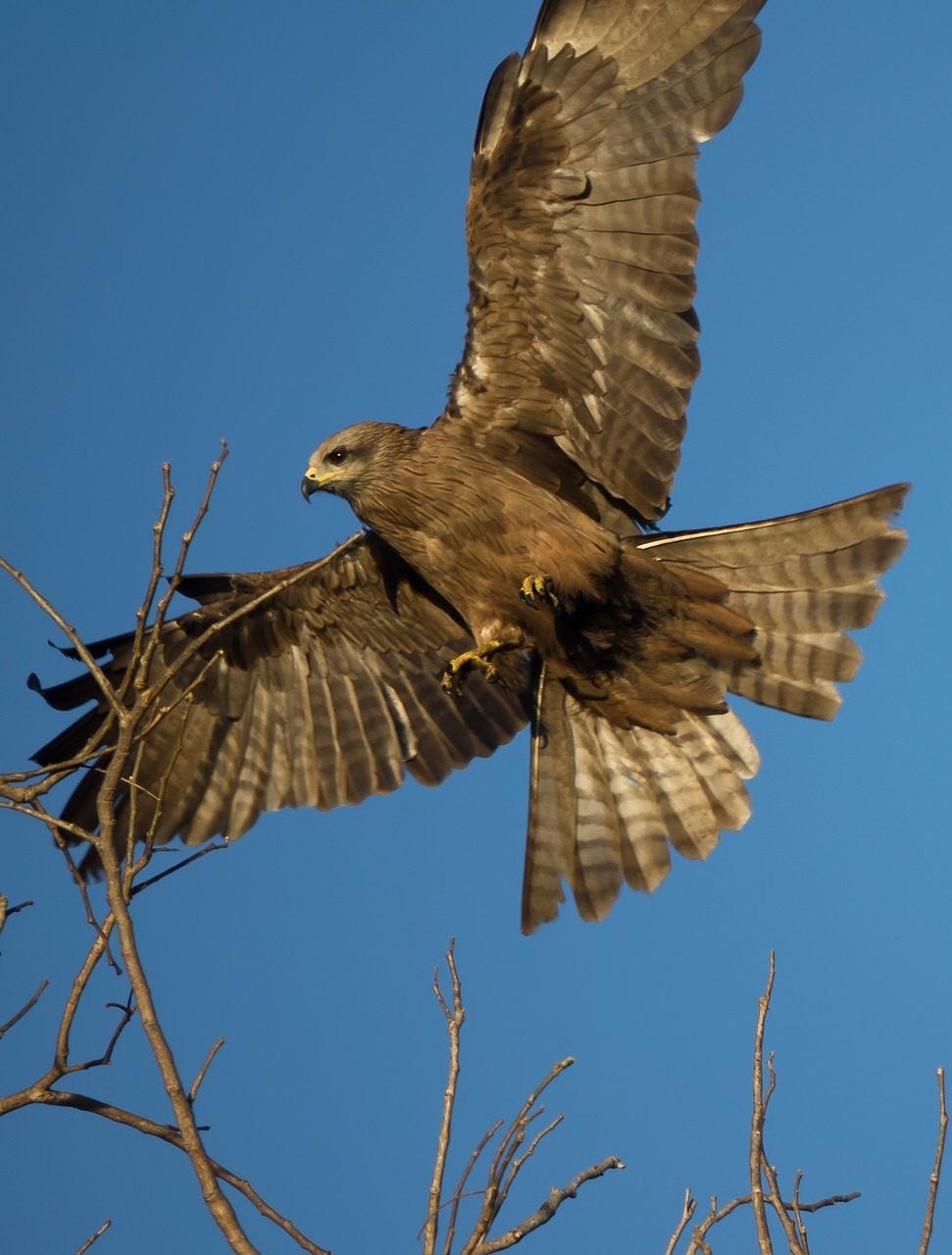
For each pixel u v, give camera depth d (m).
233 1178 7.57
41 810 8.74
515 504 12.51
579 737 13.25
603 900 13.07
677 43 11.52
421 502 12.77
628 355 11.91
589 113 11.55
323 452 13.12
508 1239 7.46
